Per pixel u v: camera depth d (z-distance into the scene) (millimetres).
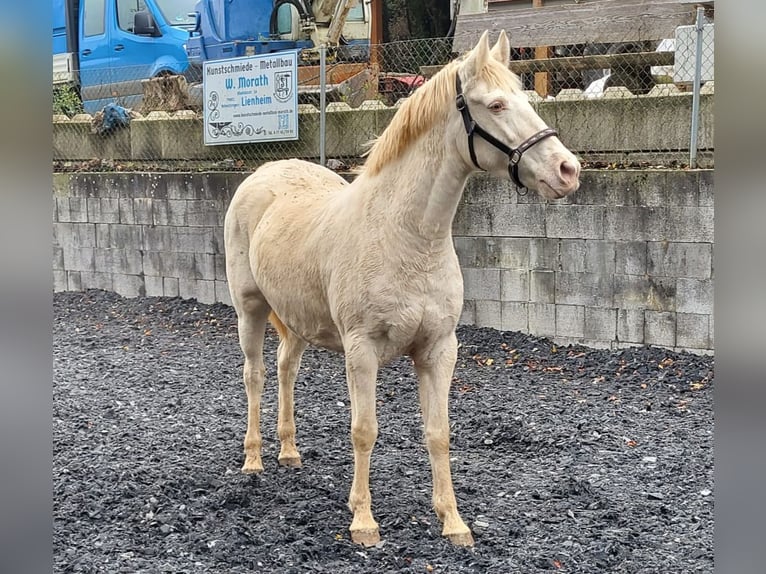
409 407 7141
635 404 6926
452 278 4371
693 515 4773
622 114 8539
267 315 5652
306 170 5590
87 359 9000
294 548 4363
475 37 9703
